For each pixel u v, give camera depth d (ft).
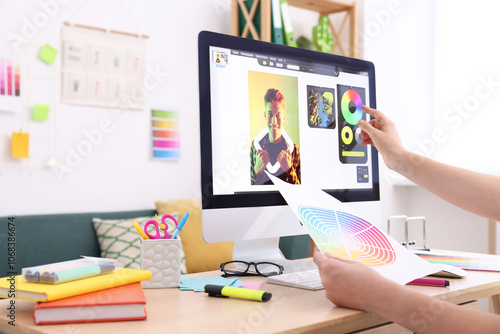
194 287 2.89
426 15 11.25
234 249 3.69
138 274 2.53
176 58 9.43
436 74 11.19
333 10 10.89
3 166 7.61
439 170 2.89
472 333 1.97
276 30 9.40
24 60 7.80
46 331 1.99
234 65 3.36
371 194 4.07
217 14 9.98
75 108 8.29
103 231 7.79
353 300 2.27
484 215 2.77
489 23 10.09
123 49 8.79
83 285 2.25
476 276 3.12
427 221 10.45
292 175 3.60
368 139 3.40
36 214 7.73
